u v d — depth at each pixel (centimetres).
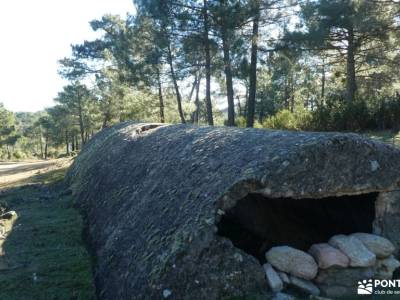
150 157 736
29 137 7450
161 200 548
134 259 492
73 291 525
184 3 1842
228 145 566
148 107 2817
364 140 483
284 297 420
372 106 1647
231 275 432
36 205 1067
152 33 2112
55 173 1839
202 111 4284
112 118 3603
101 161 1059
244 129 630
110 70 3266
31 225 845
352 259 446
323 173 467
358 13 1841
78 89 4347
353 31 2025
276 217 566
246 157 498
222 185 464
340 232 552
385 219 492
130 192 684
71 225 814
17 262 633
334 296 439
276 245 527
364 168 479
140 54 2258
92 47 3897
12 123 6244
